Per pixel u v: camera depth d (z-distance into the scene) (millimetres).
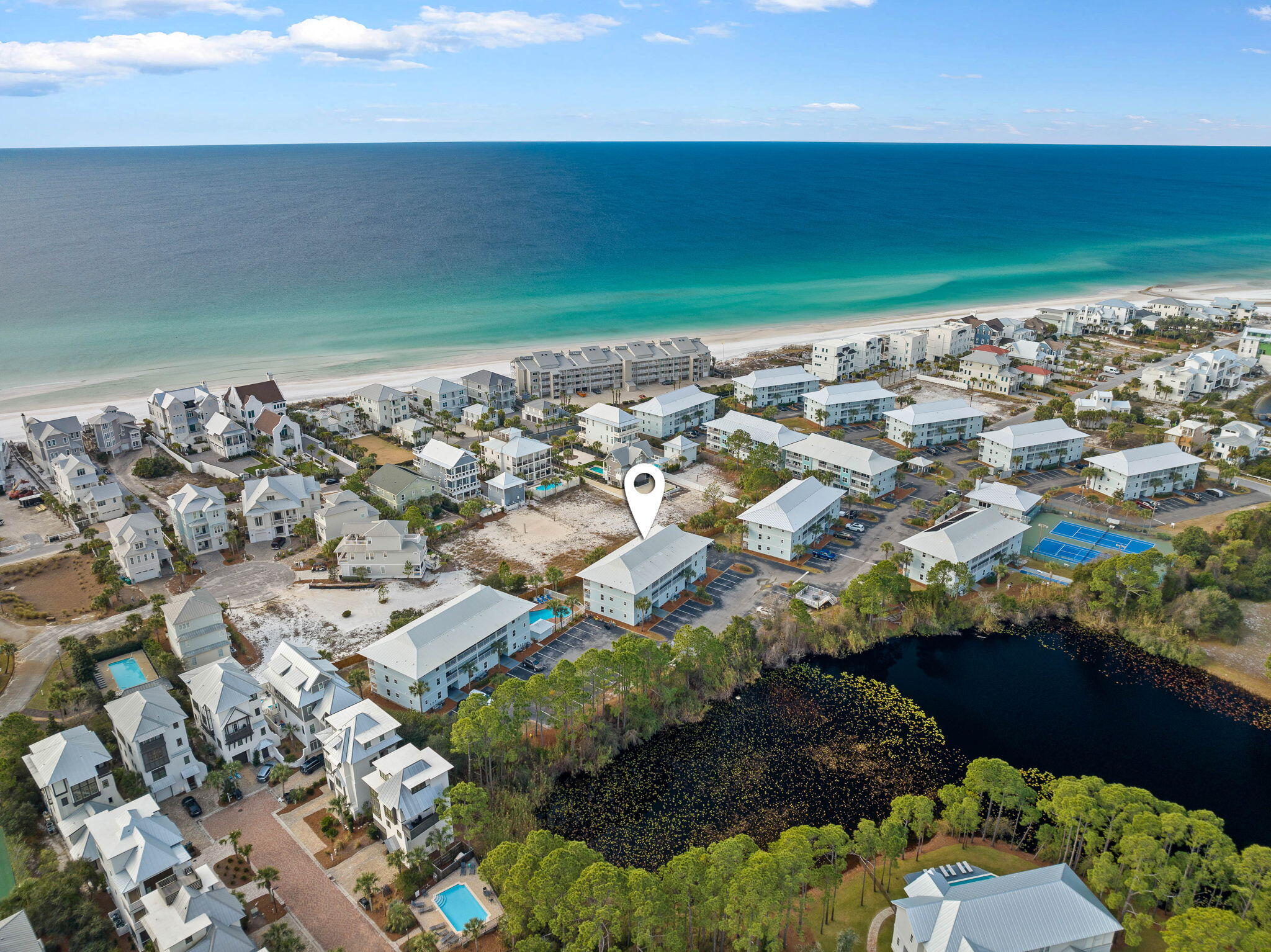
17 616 150125
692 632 133750
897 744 125312
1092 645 151000
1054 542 182125
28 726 113000
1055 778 117812
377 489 196500
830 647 146875
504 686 114812
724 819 110250
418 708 125062
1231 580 163000
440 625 132500
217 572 169125
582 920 82438
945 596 155125
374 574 166375
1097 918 84438
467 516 191500
